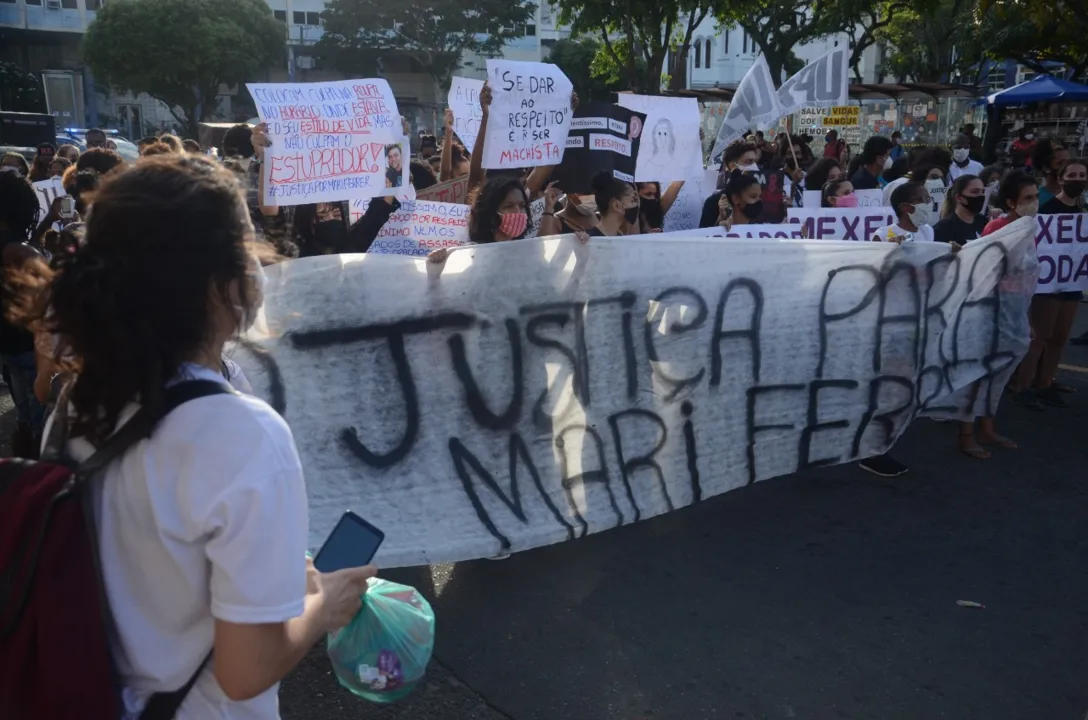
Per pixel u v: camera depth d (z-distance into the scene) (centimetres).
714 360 416
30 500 120
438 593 382
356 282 351
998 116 1880
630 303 393
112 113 4919
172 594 125
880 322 450
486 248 365
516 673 324
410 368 361
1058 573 400
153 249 120
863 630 353
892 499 480
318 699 308
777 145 1297
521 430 378
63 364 130
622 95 607
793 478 511
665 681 319
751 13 2636
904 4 2647
